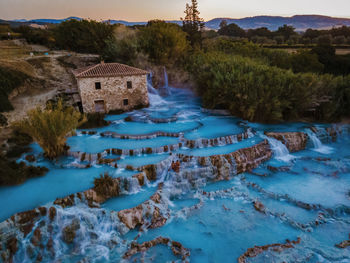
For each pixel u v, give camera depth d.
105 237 17.31
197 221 19.16
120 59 55.88
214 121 36.38
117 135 30.00
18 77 41.22
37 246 16.05
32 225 16.77
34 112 24.47
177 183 22.41
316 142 31.84
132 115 37.66
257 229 18.39
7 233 15.87
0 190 20.42
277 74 39.28
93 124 33.50
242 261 15.45
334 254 16.02
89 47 67.88
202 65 48.16
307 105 36.72
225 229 18.38
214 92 39.69
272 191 22.45
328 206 20.38
